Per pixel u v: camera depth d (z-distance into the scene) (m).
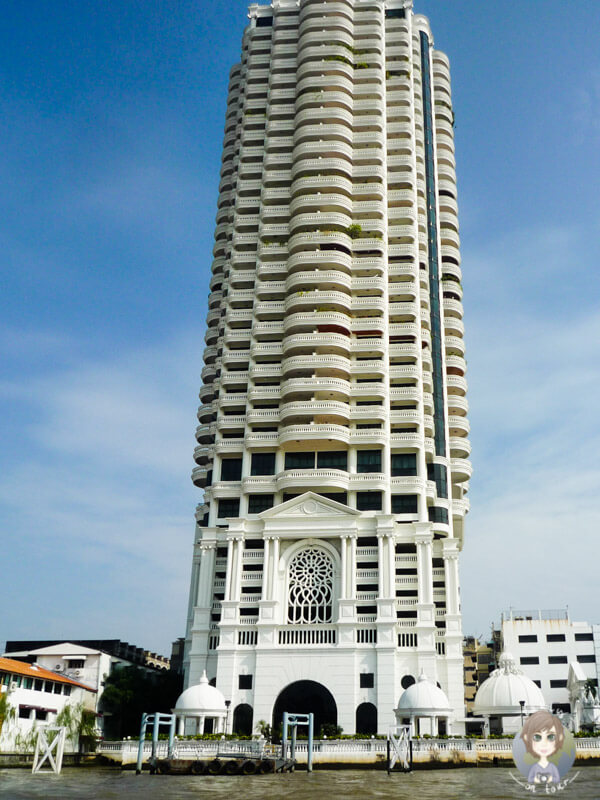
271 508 94.50
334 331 108.25
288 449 101.88
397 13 132.88
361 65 124.56
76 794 43.72
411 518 96.25
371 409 101.06
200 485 114.94
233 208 123.56
